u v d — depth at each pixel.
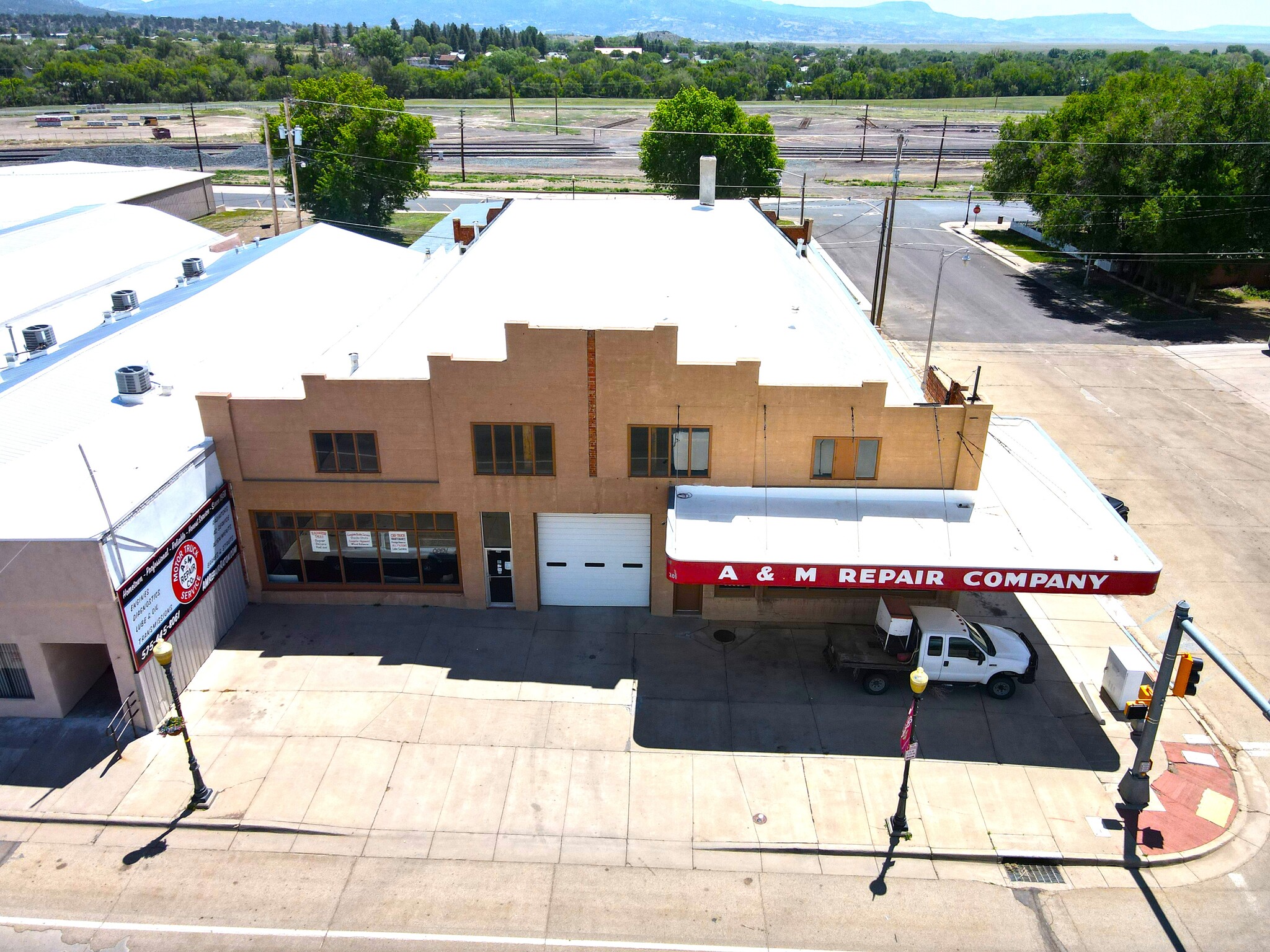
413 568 25.31
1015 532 22.33
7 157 98.50
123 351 29.23
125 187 66.06
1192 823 18.69
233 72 194.75
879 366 26.80
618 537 24.91
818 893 17.08
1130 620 25.50
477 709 21.61
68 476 21.47
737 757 20.28
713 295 29.47
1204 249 51.31
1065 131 65.69
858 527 22.50
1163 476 34.03
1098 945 16.08
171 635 21.47
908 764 17.52
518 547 24.72
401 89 172.75
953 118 141.75
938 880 17.39
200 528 22.67
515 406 22.92
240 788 19.20
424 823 18.48
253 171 95.62
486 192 84.00
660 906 16.73
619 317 27.56
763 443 23.38
